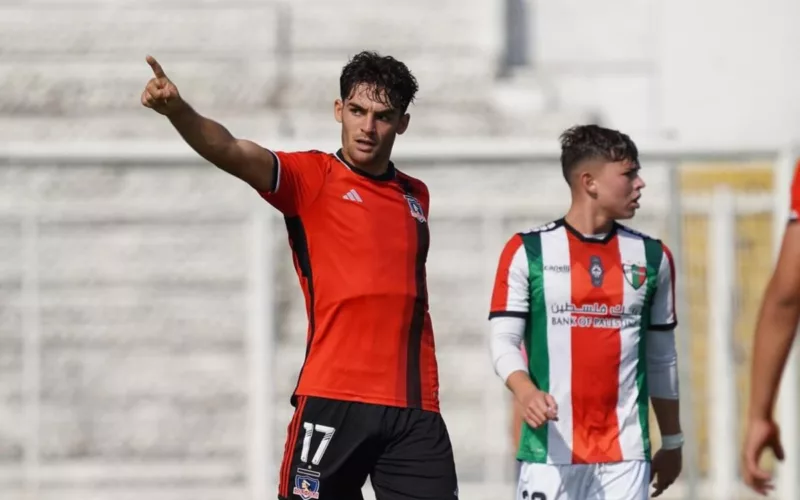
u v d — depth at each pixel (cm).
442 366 3997
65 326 4084
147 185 4241
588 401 1922
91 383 4044
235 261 4191
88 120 4344
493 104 4641
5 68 4572
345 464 1719
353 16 4788
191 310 4147
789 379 2884
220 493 3628
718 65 4938
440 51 4781
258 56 4672
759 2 4916
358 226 1720
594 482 1919
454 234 4062
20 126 4281
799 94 4900
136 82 4575
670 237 2953
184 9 4744
